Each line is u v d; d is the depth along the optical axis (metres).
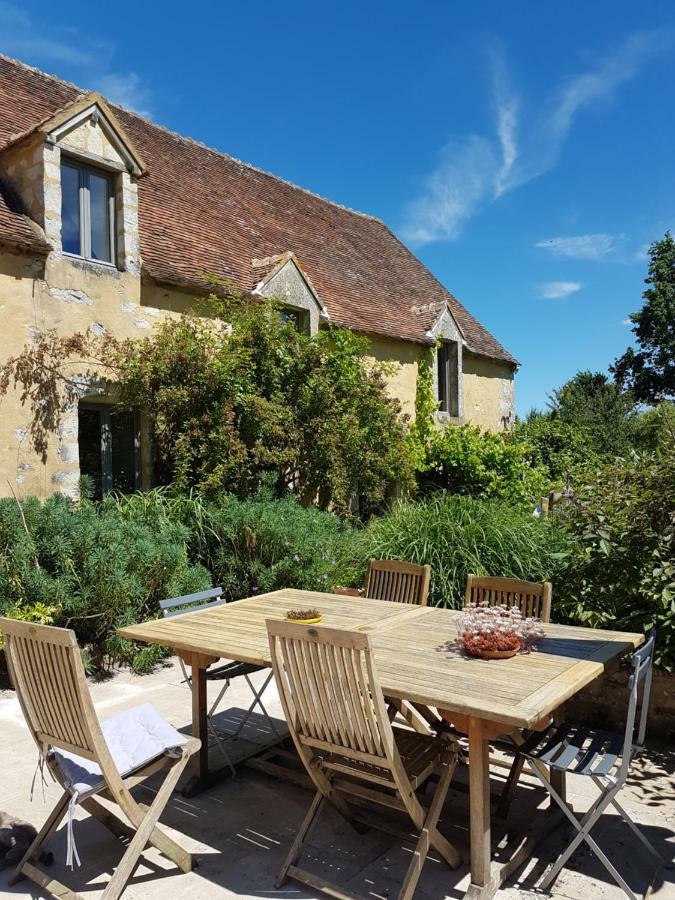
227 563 7.82
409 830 3.38
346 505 10.38
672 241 34.25
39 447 7.72
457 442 13.37
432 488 13.52
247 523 7.74
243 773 4.12
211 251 10.88
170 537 7.05
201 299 9.84
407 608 4.38
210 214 12.23
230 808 3.68
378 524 8.18
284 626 2.87
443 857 3.05
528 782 3.93
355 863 3.11
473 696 2.65
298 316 11.53
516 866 3.01
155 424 8.89
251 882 2.96
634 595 4.74
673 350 33.38
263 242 12.75
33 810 3.64
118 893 2.76
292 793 3.86
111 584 6.05
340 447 10.41
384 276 16.17
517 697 2.63
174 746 3.08
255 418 9.06
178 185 12.37
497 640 3.19
